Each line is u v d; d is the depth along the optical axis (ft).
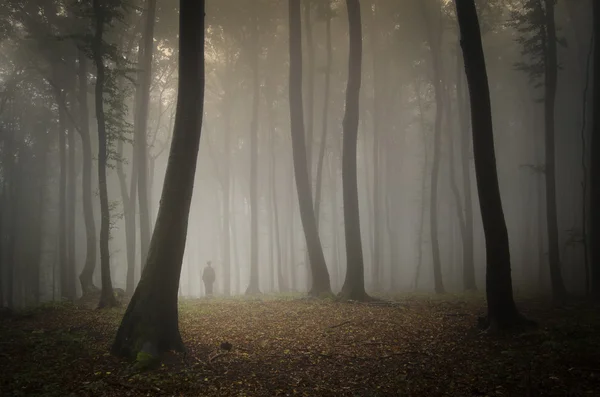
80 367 25.90
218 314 47.62
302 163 66.03
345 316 44.96
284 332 37.78
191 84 31.04
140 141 72.33
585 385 21.97
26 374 23.65
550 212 59.11
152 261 30.09
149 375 24.47
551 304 54.39
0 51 96.84
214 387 23.47
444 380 24.27
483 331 35.42
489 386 22.88
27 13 81.25
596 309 48.52
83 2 52.03
